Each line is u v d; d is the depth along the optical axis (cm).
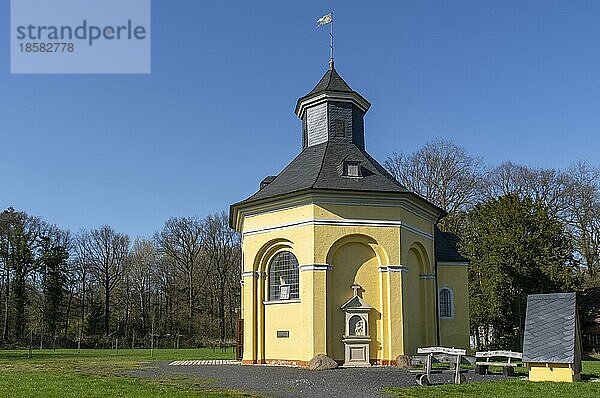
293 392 1758
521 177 5678
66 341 6538
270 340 2825
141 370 2558
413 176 5384
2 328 6594
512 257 4209
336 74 3341
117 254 7494
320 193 2738
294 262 2819
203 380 2092
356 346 2675
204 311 7350
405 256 2828
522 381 1931
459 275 3459
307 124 3300
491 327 4641
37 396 1659
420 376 1972
